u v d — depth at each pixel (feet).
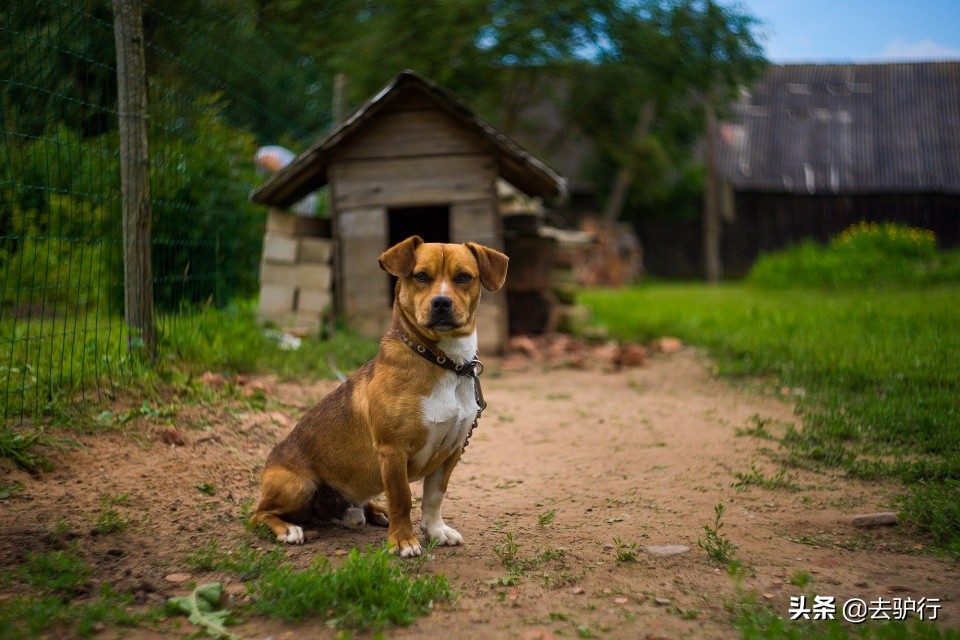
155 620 9.95
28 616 9.69
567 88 62.44
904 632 9.27
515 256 35.22
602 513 14.61
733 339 30.09
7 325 22.50
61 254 20.67
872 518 13.71
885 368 22.91
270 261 30.48
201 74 26.76
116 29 18.72
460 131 29.86
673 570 11.87
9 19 17.44
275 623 10.00
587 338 35.32
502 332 30.99
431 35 48.80
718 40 50.85
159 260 25.52
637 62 51.26
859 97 93.61
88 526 12.62
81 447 15.38
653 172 80.64
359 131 30.14
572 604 10.67
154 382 18.98
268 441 17.67
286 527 12.91
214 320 24.59
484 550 12.70
